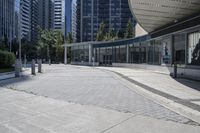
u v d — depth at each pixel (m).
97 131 6.82
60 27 128.38
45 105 10.07
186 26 23.84
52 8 122.75
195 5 20.33
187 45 25.73
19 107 9.73
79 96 12.33
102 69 39.53
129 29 84.75
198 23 21.55
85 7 106.31
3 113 8.79
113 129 6.98
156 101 11.14
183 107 9.60
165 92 13.77
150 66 37.31
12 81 19.70
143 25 29.09
